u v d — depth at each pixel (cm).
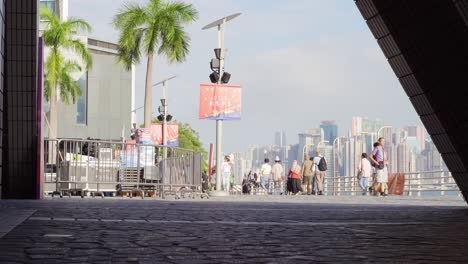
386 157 3347
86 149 2244
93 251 620
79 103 8681
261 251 639
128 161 2300
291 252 634
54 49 6050
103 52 8800
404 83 1246
